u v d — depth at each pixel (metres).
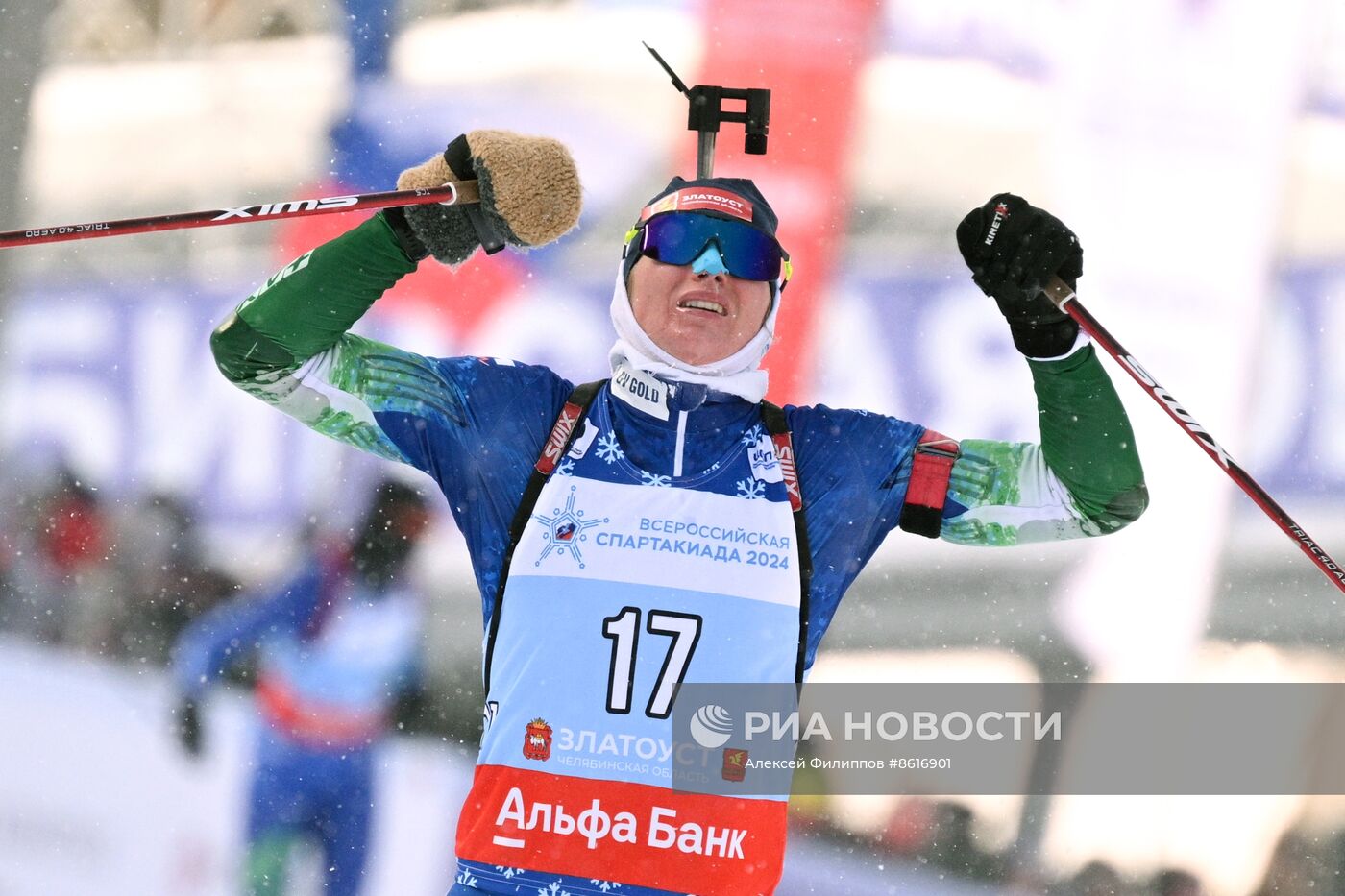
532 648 10.19
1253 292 25.06
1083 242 25.12
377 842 20.64
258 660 20.92
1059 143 25.14
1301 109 25.09
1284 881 23.12
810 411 11.03
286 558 23.45
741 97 11.94
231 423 24.67
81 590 23.84
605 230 24.98
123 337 25.22
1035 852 22.48
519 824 10.04
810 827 21.42
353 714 20.86
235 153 25.69
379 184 25.67
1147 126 25.08
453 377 10.87
